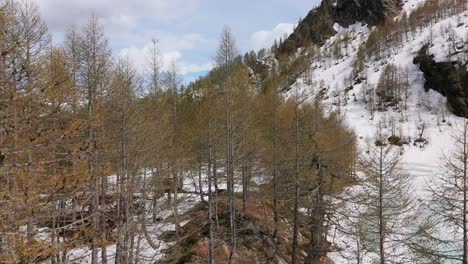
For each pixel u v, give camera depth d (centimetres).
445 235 2331
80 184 698
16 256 559
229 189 1984
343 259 2264
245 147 2158
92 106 1269
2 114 593
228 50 2153
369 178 1969
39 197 633
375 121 7719
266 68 10775
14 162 620
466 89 7569
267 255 2114
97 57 1484
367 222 2231
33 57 777
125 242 1489
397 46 11375
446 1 13025
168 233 2127
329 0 17900
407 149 6316
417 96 8519
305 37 16712
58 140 656
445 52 8488
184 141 2331
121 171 1573
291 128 1873
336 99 9262
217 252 1959
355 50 13662
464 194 1620
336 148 2123
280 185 2070
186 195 2653
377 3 15738
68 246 708
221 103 1947
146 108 1872
